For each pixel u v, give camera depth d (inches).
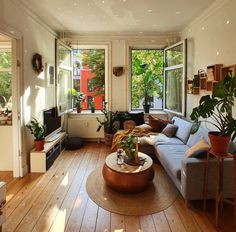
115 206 116.3
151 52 248.4
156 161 185.8
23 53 149.7
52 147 175.2
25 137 155.6
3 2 123.9
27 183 142.2
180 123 191.6
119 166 131.6
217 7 147.3
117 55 236.1
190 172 111.2
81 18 181.0
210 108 103.0
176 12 167.0
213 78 145.6
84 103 255.3
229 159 112.6
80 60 253.9
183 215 109.0
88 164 176.6
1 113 164.9
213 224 102.3
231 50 132.0
